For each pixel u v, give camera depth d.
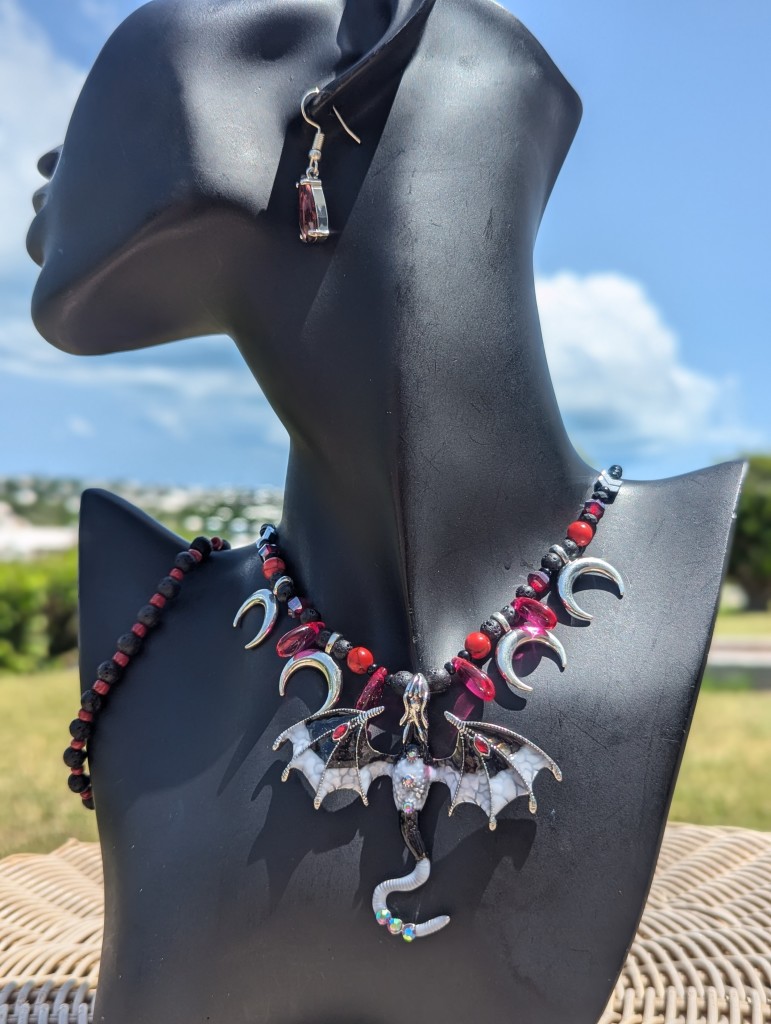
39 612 6.28
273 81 0.90
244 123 0.88
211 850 0.89
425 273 0.86
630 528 0.95
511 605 0.89
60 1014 1.11
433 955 0.82
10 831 2.75
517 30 0.93
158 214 0.87
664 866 1.50
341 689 0.90
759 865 1.44
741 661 6.14
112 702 1.04
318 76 0.90
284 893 0.85
